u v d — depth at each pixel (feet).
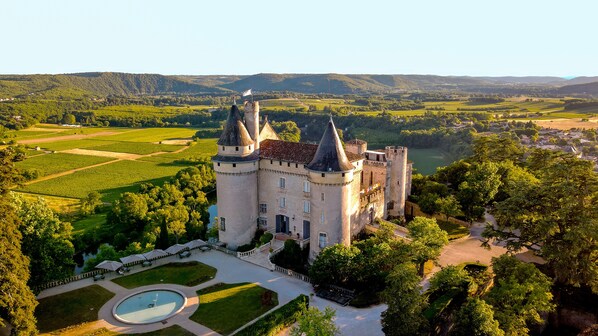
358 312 198.08
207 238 312.09
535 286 173.99
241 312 196.65
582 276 189.06
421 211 327.06
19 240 196.75
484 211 312.09
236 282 227.40
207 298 209.77
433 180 376.27
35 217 219.82
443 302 189.78
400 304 165.07
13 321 160.04
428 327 168.76
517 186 217.56
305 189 266.16
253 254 260.62
